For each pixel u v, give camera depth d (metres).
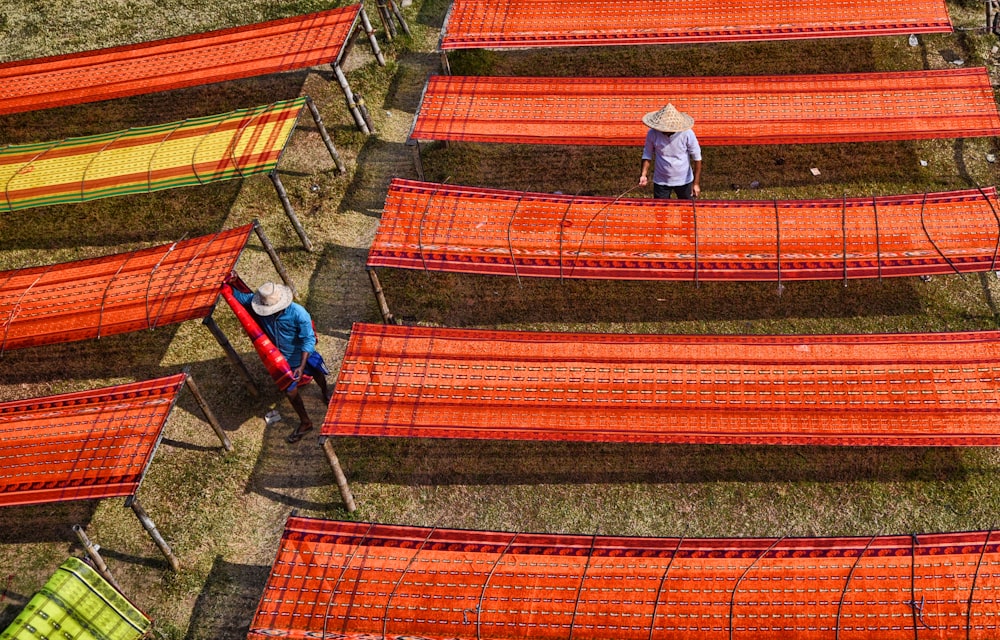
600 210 8.10
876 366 6.92
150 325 7.46
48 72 10.30
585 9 10.30
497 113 9.27
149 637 6.54
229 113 9.43
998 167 9.60
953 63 10.86
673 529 7.02
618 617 5.84
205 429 7.83
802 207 7.93
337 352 8.44
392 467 7.47
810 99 9.08
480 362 7.18
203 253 8.05
